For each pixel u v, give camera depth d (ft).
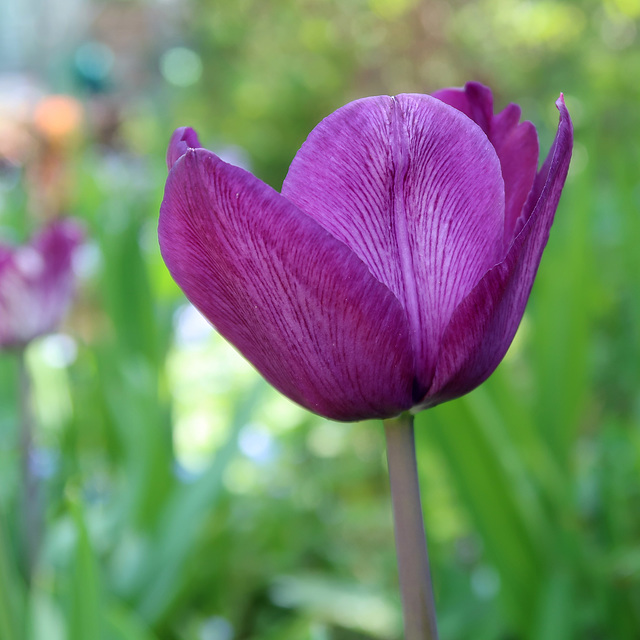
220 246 0.68
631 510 1.66
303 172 0.70
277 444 2.49
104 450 2.31
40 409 2.62
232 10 9.16
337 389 0.71
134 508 1.82
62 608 1.38
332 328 0.69
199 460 2.67
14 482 2.02
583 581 1.43
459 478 1.42
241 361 3.27
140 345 2.26
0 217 3.12
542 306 1.72
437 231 0.71
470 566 1.94
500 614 1.55
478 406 1.37
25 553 1.60
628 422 2.18
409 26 7.02
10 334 1.59
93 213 3.11
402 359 0.70
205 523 1.82
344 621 1.87
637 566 1.36
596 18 6.59
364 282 0.67
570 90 6.25
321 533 2.33
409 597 0.72
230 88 9.03
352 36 7.80
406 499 0.72
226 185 0.66
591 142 1.87
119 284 2.26
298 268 0.67
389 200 0.71
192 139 0.72
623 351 2.43
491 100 0.78
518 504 1.40
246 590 2.06
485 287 0.69
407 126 0.70
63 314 1.66
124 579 1.69
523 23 6.80
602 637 1.47
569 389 1.67
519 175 0.76
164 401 2.19
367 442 2.93
